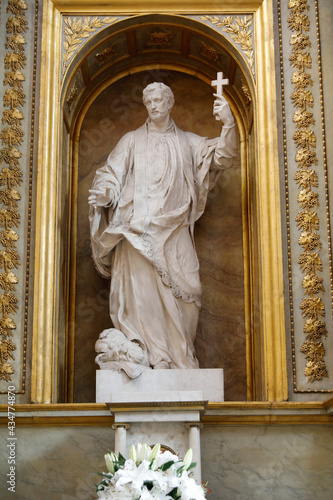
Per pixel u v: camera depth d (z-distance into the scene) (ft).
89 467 19.02
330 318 20.45
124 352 20.34
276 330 20.40
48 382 20.29
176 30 23.54
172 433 17.53
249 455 18.99
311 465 18.94
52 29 22.76
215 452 18.99
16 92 22.30
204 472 18.89
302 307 20.59
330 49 22.33
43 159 21.67
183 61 24.67
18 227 21.30
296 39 22.56
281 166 21.68
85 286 23.00
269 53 22.47
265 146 21.76
